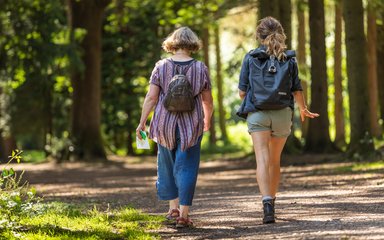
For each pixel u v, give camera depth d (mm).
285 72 9297
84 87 37000
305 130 39125
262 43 9492
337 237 7430
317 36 32188
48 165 35031
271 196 9844
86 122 36969
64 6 39125
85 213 11281
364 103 23281
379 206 10523
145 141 9617
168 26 44375
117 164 35250
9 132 47125
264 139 9383
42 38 32438
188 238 8609
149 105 9477
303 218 9547
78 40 36250
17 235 8477
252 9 36344
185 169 9336
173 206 9930
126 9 37812
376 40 35188
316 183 16656
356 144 23469
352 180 16500
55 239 8352
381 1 28969
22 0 31484
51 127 46125
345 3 23203
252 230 8797
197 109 9352
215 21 35438
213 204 12742
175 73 9391
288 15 29938
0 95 47844
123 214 10609
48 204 11672
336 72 37562
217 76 51594
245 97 9531
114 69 48531
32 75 34969
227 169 27688
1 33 31984
